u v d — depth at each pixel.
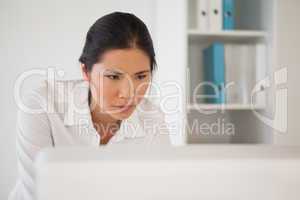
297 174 0.22
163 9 1.68
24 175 0.49
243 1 1.64
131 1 1.83
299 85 1.55
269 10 1.54
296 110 1.55
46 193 0.21
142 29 0.71
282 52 1.53
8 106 1.75
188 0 1.51
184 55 1.43
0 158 1.77
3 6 1.74
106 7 1.81
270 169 0.22
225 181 0.22
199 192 0.22
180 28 1.45
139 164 0.22
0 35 1.75
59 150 0.23
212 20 1.47
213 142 1.61
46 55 1.78
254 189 0.22
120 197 0.21
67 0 1.78
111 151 0.23
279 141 1.53
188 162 0.22
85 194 0.21
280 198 0.22
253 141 1.60
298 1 1.53
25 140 0.78
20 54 1.76
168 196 0.22
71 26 1.79
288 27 1.54
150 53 0.72
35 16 1.76
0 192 1.78
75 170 0.21
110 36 0.69
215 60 1.49
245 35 1.51
